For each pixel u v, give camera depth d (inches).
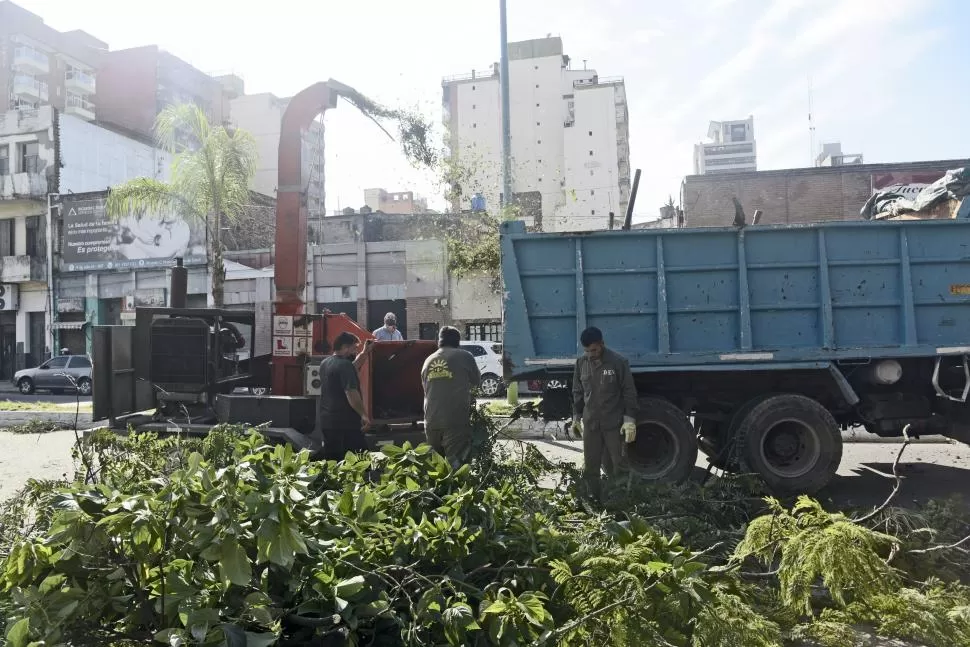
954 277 260.2
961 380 263.9
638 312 263.0
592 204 2466.8
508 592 110.7
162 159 1588.3
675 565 101.5
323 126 349.4
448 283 1135.0
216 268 650.8
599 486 193.3
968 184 268.4
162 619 96.1
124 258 1223.5
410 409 311.3
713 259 262.2
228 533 91.4
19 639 82.7
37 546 96.9
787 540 133.8
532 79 2551.7
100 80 1843.0
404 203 2224.4
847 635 127.7
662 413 252.1
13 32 2012.8
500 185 1102.4
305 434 276.5
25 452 375.9
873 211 353.7
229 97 2269.9
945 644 124.6
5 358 1325.0
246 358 319.3
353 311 1172.5
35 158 1306.6
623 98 2492.6
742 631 108.0
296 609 100.2
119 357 276.7
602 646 98.7
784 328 261.0
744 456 249.1
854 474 295.7
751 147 5659.5
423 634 102.7
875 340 259.9
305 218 338.0
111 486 113.1
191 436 264.8
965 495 252.7
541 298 266.5
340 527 111.8
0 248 1314.0
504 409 272.8
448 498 132.6
